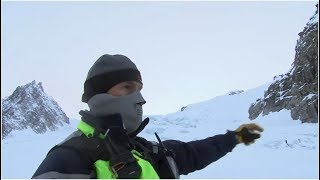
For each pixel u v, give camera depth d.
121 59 2.10
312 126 35.41
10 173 12.86
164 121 55.69
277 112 50.00
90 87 2.08
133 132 2.15
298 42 51.62
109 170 1.81
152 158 2.17
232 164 15.02
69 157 1.78
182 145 2.57
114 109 2.03
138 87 2.14
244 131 2.69
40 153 21.50
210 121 61.69
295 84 49.66
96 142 1.88
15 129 52.91
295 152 19.77
